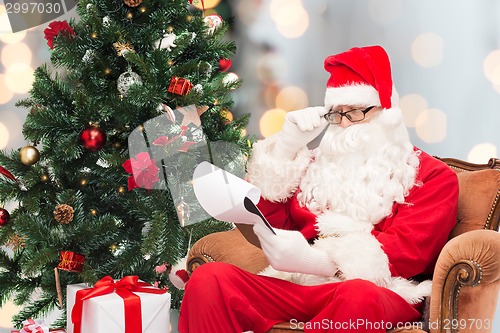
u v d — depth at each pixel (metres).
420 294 2.17
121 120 2.51
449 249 2.04
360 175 2.38
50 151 2.61
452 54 3.50
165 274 2.73
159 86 2.54
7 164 2.58
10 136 3.87
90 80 2.57
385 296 2.04
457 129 3.50
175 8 2.60
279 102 4.17
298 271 2.17
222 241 2.47
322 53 4.06
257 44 4.21
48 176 2.60
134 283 2.34
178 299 2.73
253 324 2.11
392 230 2.24
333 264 2.18
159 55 2.53
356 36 3.88
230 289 2.08
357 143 2.38
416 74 3.60
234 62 4.25
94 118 2.55
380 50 2.45
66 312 2.59
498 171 2.40
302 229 2.46
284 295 2.15
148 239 2.42
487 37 3.42
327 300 2.10
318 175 2.49
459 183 2.46
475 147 3.45
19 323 2.62
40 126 2.51
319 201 2.46
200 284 2.08
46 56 3.89
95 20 2.50
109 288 2.29
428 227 2.22
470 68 3.46
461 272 1.99
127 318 2.23
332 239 2.21
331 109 2.46
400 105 3.64
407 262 2.20
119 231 2.64
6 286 2.62
